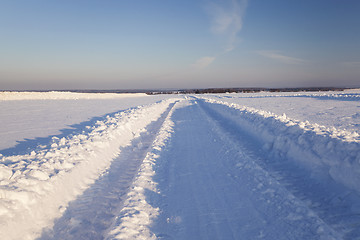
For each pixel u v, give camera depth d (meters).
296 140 5.92
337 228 3.13
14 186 3.82
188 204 3.91
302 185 4.46
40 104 30.03
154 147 7.42
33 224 3.40
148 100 43.38
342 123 10.39
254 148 7.09
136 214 3.55
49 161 5.39
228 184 4.57
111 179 5.41
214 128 10.63
